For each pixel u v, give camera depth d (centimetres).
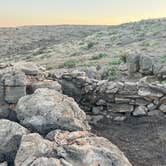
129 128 1367
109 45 8488
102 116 1488
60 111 1091
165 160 1090
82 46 8969
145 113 1458
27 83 1384
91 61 5028
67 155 871
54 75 1577
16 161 877
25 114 1114
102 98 1512
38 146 896
